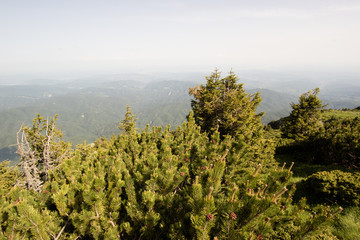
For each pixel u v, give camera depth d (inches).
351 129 414.6
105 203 141.6
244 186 107.4
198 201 94.5
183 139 314.7
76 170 212.5
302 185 312.8
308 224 97.3
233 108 665.6
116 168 187.0
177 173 156.6
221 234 96.5
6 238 111.9
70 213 149.4
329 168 400.8
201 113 741.9
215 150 197.8
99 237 127.8
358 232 185.5
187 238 109.5
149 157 182.5
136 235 142.8
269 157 353.4
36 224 109.6
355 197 229.8
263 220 89.4
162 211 138.4
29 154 350.9
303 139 537.6
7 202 138.5
